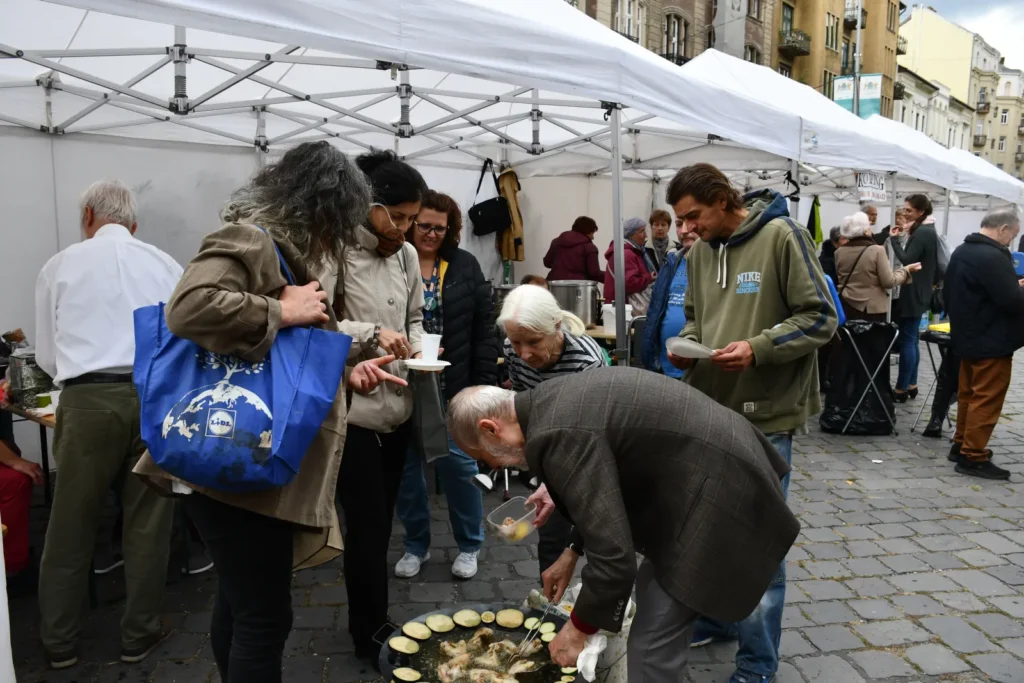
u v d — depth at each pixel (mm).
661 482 1726
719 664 2840
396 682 1874
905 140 9898
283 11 2258
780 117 5043
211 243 1644
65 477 2727
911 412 7414
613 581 1604
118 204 2900
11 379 3564
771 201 2604
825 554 3906
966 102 67250
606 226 9609
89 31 4320
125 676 2732
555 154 7742
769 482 1744
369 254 2688
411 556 3666
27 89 4605
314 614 3248
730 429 1758
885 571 3697
